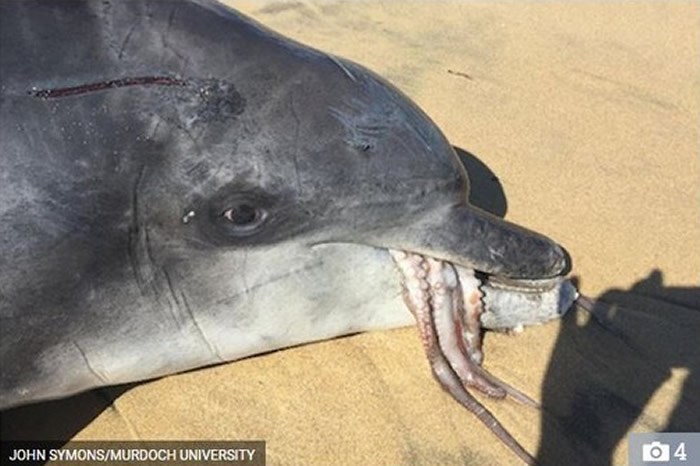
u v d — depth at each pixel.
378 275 0.75
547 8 1.27
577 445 0.75
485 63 1.16
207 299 0.72
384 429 0.76
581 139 1.04
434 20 1.24
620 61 1.17
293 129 0.68
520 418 0.77
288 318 0.75
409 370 0.79
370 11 1.25
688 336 0.83
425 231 0.73
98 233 0.67
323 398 0.78
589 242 0.91
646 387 0.79
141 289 0.70
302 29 1.21
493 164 1.00
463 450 0.74
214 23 0.69
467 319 0.79
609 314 0.85
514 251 0.76
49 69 0.66
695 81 1.14
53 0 0.68
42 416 0.77
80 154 0.65
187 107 0.66
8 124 0.65
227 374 0.79
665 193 0.98
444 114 1.06
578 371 0.80
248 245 0.70
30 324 0.68
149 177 0.66
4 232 0.65
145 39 0.67
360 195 0.70
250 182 0.67
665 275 0.89
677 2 1.29
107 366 0.73
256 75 0.68
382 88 0.73
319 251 0.72
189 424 0.76
